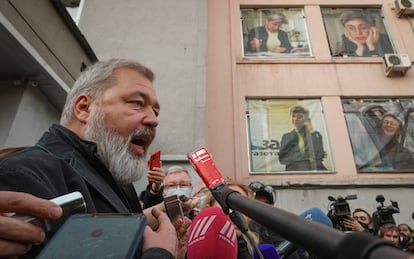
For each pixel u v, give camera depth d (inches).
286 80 238.1
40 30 111.7
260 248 43.5
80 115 46.9
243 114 224.5
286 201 186.5
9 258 18.7
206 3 253.1
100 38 234.4
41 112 123.8
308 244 12.9
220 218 39.0
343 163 202.4
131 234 19.9
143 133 47.3
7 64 108.4
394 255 8.6
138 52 227.0
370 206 183.2
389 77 236.7
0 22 90.0
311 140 214.5
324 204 184.9
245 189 72.2
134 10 247.9
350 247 10.2
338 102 226.5
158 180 92.8
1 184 25.4
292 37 261.9
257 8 275.7
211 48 254.5
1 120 107.0
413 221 178.7
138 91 48.5
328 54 249.4
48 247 18.6
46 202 21.0
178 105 201.8
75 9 259.9
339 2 273.0
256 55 254.7
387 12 266.4
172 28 238.4
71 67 132.6
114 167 44.0
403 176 198.1
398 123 217.6
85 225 20.5
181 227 44.3
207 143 214.2
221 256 36.4
